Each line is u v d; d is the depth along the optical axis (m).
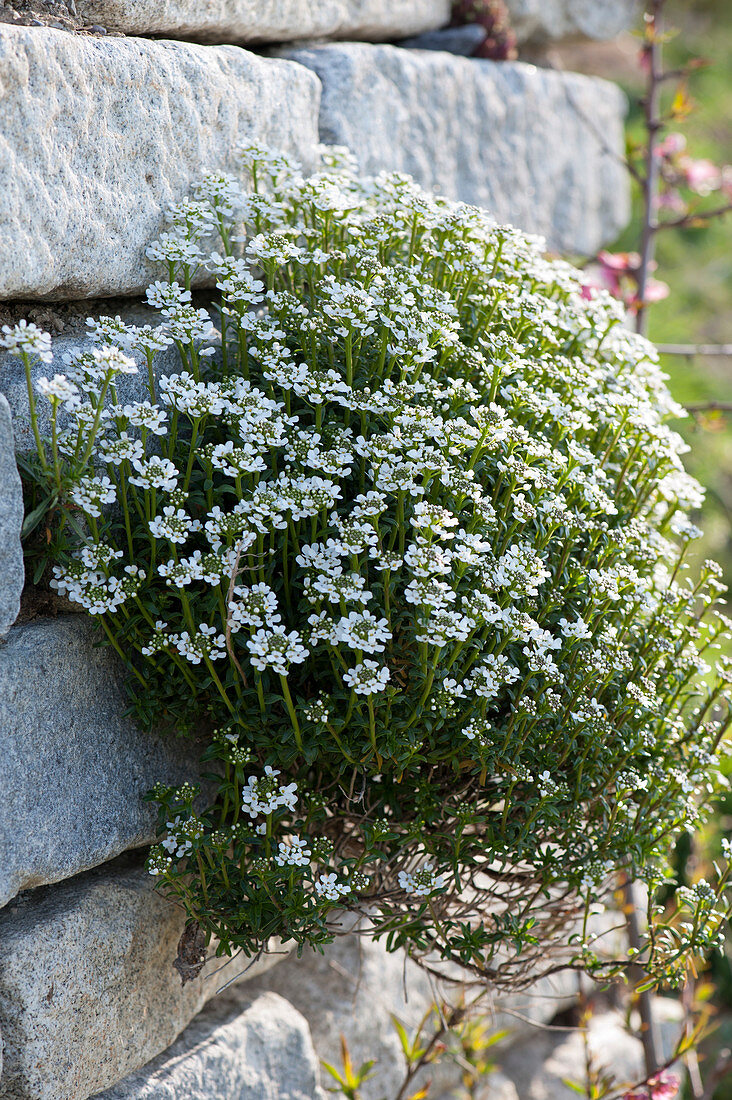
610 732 1.58
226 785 1.55
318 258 1.59
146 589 1.52
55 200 1.52
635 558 1.66
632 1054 2.08
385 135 1.90
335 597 1.49
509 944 1.69
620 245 4.46
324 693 1.51
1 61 1.47
